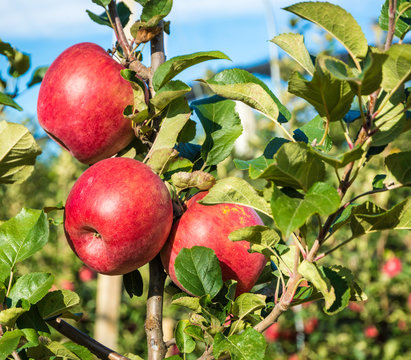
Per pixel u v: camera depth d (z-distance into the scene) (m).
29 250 0.45
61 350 0.42
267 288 0.53
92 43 0.52
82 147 0.51
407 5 0.41
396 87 0.37
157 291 0.50
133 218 0.45
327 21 0.39
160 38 0.53
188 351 0.45
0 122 0.46
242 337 0.41
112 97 0.49
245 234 0.42
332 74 0.34
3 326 0.42
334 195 0.34
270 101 0.44
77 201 0.45
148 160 0.49
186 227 0.48
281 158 0.36
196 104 0.54
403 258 1.77
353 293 0.44
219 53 0.46
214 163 0.52
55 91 0.49
